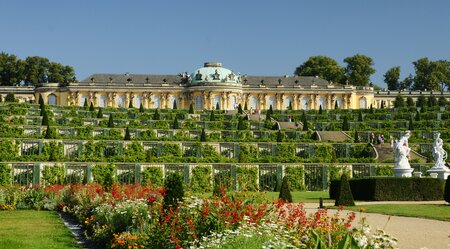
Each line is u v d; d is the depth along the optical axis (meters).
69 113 111.44
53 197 48.31
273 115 128.25
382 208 39.22
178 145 79.06
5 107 107.38
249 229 18.84
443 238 25.41
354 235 17.11
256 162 69.19
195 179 64.00
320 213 24.20
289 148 80.81
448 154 81.50
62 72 198.75
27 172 61.56
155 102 179.12
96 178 62.84
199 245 19.83
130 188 39.09
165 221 22.55
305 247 18.50
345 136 96.50
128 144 77.00
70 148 75.19
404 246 23.48
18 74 192.50
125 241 24.33
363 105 186.25
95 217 31.73
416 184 47.59
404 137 55.31
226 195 24.53
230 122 109.31
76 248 27.30
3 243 27.52
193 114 122.19
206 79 177.88
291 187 66.19
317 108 184.50
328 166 67.69
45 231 33.03
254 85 183.38
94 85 175.25
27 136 76.75
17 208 48.03
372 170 68.75
